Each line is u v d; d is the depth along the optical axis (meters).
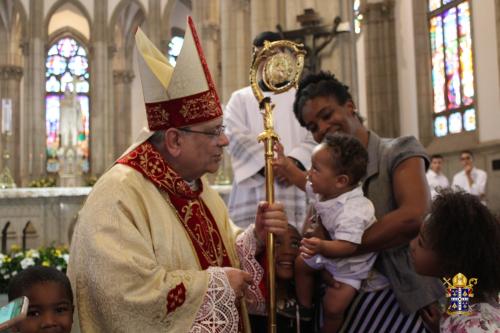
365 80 17.58
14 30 25.70
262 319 2.65
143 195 1.87
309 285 2.34
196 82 1.92
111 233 1.75
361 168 2.15
